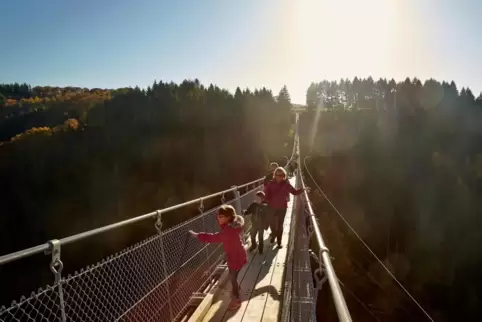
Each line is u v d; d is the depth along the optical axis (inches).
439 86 4111.7
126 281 108.3
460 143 2669.8
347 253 1113.4
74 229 1624.0
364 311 862.5
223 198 259.9
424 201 1723.7
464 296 1077.8
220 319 148.9
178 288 151.7
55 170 1867.6
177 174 1996.8
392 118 3467.0
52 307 74.8
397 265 1254.3
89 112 2684.5
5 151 2063.2
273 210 243.8
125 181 1861.5
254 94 4158.5
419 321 895.1
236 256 158.2
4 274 863.7
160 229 136.5
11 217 1633.9
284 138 3440.0
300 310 148.6
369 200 1786.4
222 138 2453.2
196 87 3442.4
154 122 2427.4
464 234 1413.6
